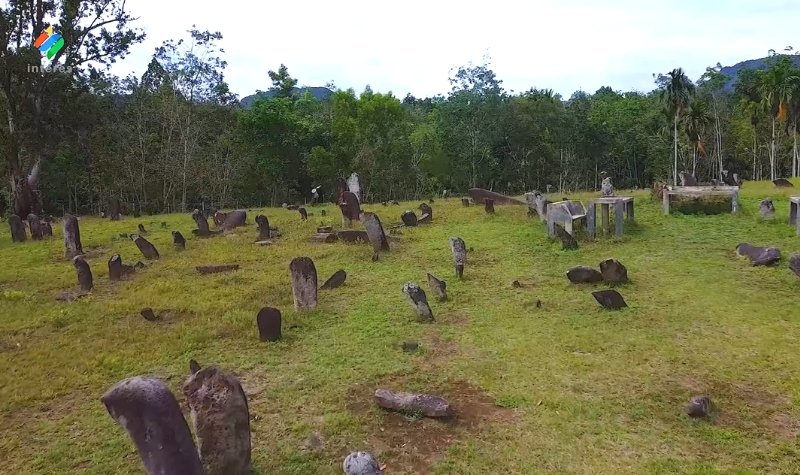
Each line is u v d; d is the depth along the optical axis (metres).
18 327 9.10
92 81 35.44
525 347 7.64
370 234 13.61
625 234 14.52
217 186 37.66
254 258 13.86
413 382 6.68
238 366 7.24
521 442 5.37
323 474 4.95
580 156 53.38
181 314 9.59
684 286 10.20
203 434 4.76
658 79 61.25
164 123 36.12
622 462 5.04
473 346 7.75
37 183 31.06
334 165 39.38
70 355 7.79
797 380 6.44
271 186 40.94
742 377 6.57
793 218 14.16
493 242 14.52
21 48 26.91
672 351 7.36
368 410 6.01
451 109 48.66
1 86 27.67
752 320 8.38
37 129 29.50
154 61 37.41
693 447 5.23
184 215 27.00
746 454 5.09
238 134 38.59
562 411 5.92
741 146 51.56
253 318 9.05
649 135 53.09
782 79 40.88
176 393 6.58
